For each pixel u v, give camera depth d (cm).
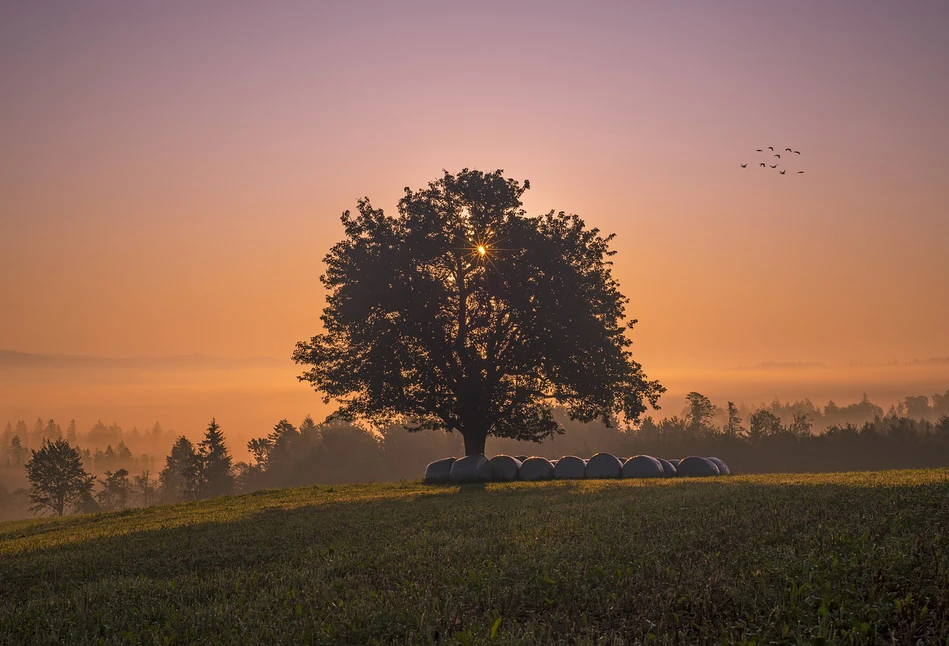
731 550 1175
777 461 13500
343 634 893
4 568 1736
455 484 3941
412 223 4503
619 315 4619
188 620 1026
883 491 1755
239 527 2277
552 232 4603
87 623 1064
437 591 1055
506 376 4656
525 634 817
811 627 777
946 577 880
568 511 1934
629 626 862
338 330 4500
